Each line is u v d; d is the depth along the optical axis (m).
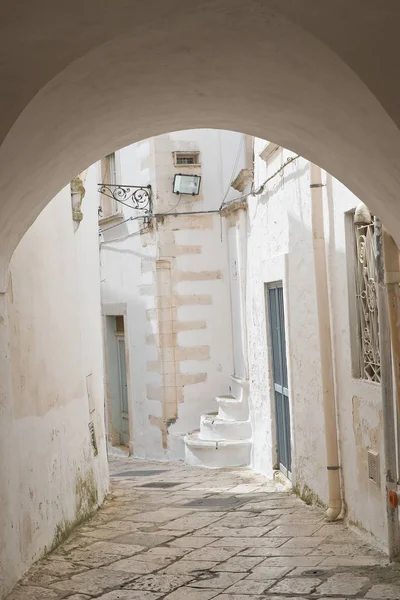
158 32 4.12
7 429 6.36
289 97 5.01
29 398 7.30
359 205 7.29
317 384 9.12
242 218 14.09
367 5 3.59
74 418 9.16
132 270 16.58
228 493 10.86
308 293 9.34
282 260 10.43
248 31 4.13
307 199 9.23
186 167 15.84
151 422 16.30
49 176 5.91
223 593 6.09
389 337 6.62
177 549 7.66
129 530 8.66
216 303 15.95
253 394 13.03
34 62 4.07
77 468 9.12
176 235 15.85
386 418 6.66
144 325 16.33
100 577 6.72
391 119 4.15
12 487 6.46
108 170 17.39
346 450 8.20
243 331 14.20
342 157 5.46
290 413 10.35
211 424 14.38
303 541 7.66
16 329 7.04
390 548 6.66
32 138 4.87
